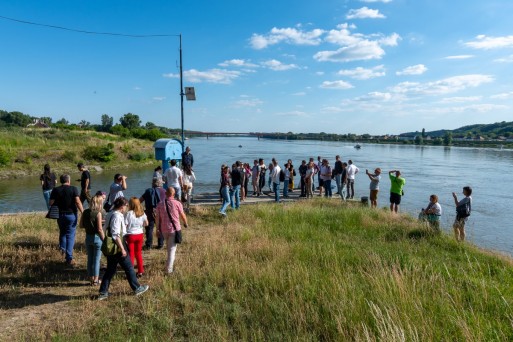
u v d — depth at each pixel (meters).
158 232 7.81
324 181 18.58
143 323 5.43
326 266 7.61
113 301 6.26
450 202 23.80
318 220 12.71
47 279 7.30
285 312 5.54
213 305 5.94
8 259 8.13
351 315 5.19
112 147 44.97
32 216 12.87
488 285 6.57
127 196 23.56
